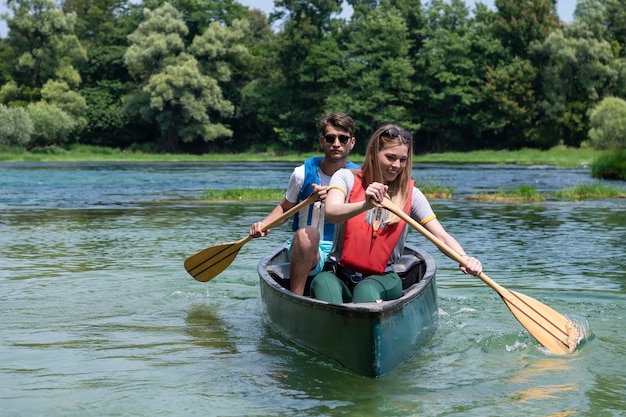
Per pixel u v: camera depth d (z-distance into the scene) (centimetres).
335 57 5741
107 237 1010
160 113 5609
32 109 5188
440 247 449
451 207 1473
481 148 6106
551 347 470
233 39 5725
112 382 411
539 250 882
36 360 452
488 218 1254
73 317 558
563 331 485
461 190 1975
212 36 5606
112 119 5800
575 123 5631
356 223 467
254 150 6075
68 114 5434
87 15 6831
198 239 989
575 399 383
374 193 422
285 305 486
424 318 473
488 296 627
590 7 5616
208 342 490
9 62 5803
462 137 6088
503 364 443
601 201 1617
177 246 923
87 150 5606
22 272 738
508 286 662
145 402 381
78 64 6216
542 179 2450
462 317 555
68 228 1122
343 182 460
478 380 414
